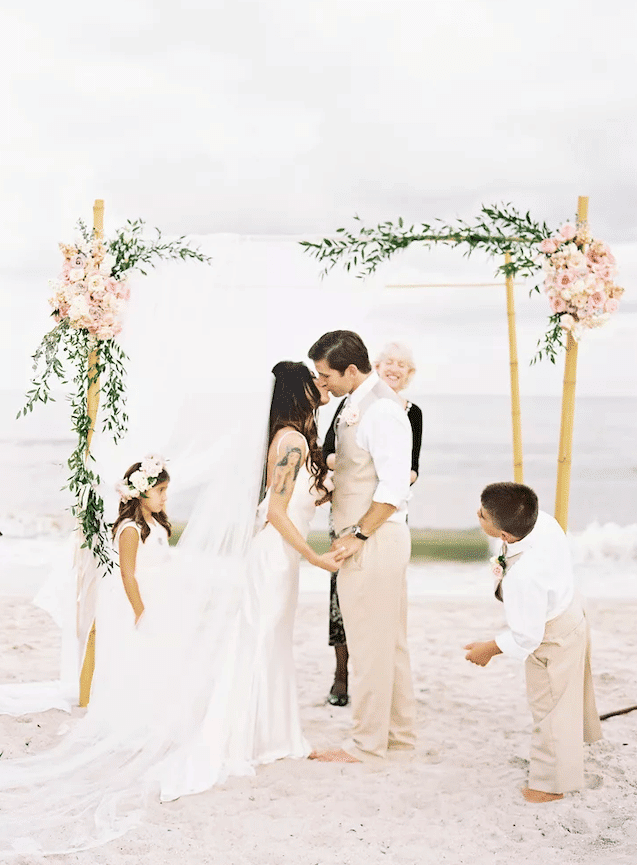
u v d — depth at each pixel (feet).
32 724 13.43
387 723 12.10
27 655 17.53
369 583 11.79
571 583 10.91
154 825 10.18
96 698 12.50
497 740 13.25
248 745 11.91
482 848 9.69
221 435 12.27
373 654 11.91
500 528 10.80
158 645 12.19
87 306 12.41
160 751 11.83
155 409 12.57
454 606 22.75
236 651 12.09
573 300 12.17
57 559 14.19
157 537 12.70
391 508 11.59
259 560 12.17
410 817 10.52
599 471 55.26
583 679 11.16
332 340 11.89
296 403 12.05
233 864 9.30
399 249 12.44
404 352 14.53
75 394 13.28
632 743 12.90
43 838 9.85
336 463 12.35
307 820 10.35
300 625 20.59
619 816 10.45
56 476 52.08
